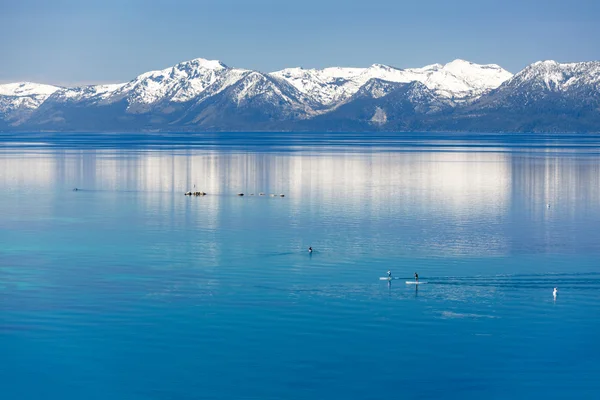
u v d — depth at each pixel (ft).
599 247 433.89
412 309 310.65
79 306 312.09
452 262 392.88
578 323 295.28
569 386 244.01
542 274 367.86
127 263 387.75
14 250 420.77
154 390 240.73
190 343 273.95
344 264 387.96
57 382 245.65
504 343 275.18
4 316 299.58
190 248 427.33
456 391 240.73
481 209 596.70
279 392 239.30
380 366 256.52
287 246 433.48
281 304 316.19
